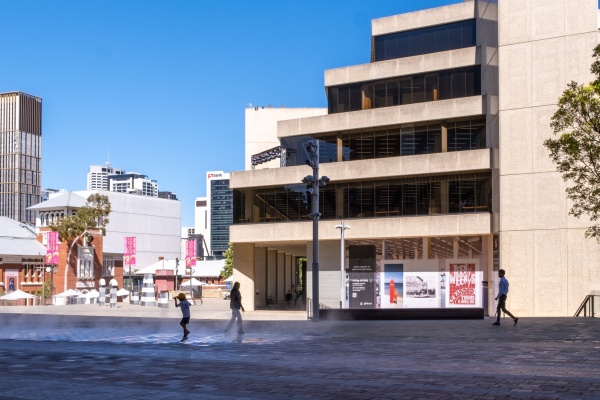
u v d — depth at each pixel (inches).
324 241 2198.6
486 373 554.6
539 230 1699.1
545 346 766.5
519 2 1753.2
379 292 2112.5
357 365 623.5
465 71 2082.9
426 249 2050.9
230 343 879.1
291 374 565.3
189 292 3366.1
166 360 680.4
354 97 2249.0
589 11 1669.5
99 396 456.1
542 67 1715.1
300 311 2271.2
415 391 470.0
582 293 1644.9
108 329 1179.3
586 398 437.1
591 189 1202.6
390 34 2321.6
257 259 2642.7
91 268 4146.2
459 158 1940.2
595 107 1111.6
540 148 1707.7
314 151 1352.1
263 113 2910.9
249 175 2299.5
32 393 469.7
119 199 6845.5
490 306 1873.8
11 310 2281.0
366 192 2117.4
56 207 4266.7
